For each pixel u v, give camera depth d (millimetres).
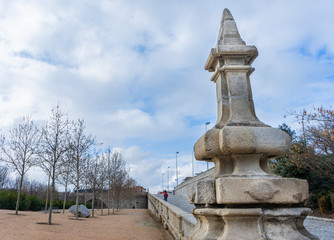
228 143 3963
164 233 16359
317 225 12250
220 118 4574
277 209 3781
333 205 16281
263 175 3973
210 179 4129
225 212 3699
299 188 3855
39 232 13305
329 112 15281
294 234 3727
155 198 32031
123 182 49000
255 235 3637
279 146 4051
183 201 37375
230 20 5129
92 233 14938
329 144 15484
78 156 24375
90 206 52219
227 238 3641
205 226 4125
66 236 12922
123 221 23984
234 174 4012
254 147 3979
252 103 4676
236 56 4758
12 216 20031
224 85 4723
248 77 4824
